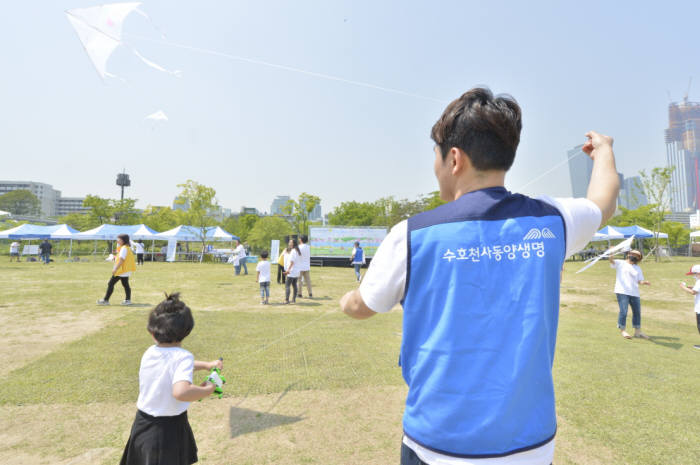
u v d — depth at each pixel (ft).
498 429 2.78
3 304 28.07
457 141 3.41
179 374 6.53
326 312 26.78
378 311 3.30
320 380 13.32
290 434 9.80
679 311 31.32
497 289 2.94
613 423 10.50
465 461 2.79
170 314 6.76
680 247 136.87
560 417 10.84
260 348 17.21
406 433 3.14
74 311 25.44
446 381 2.89
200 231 101.71
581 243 3.50
